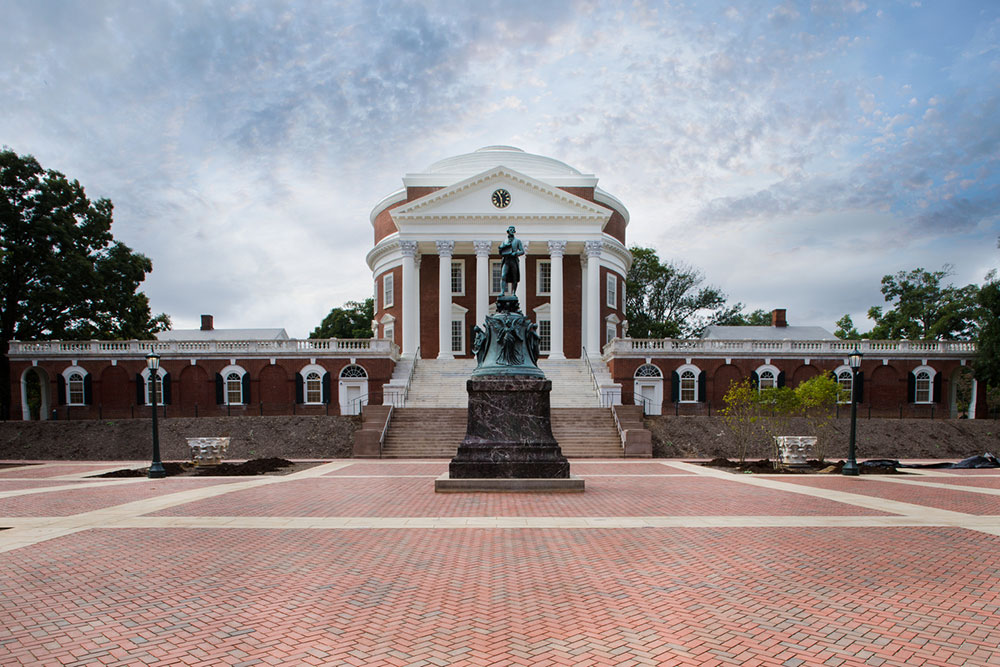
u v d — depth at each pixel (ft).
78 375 147.23
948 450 105.50
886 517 42.16
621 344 145.38
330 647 20.20
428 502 48.47
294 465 84.64
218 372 146.92
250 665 18.94
